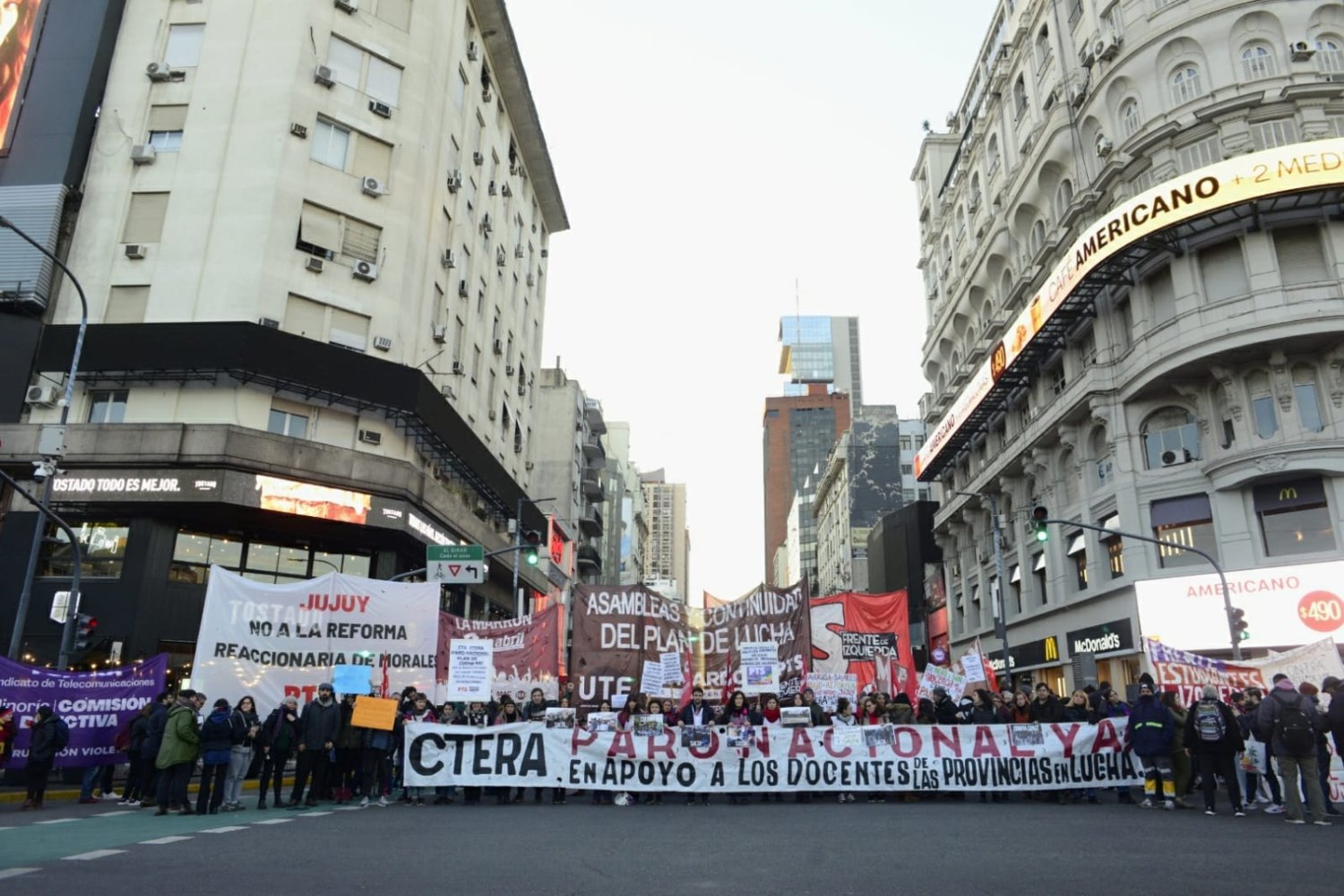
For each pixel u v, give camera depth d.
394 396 27.19
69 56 28.08
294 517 25.06
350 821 10.66
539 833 9.40
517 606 28.53
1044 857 7.68
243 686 13.05
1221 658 24.75
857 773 12.95
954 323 47.06
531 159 45.66
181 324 24.94
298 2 28.44
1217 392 26.14
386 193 29.33
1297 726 10.34
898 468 84.19
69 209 27.03
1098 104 31.02
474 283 35.69
